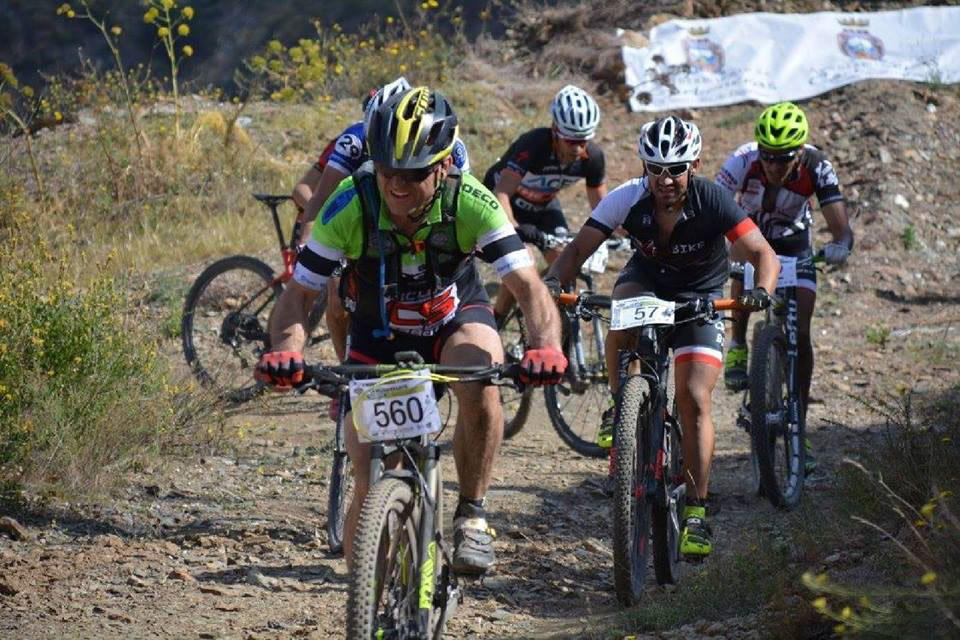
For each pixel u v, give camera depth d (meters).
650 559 18.25
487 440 12.61
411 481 11.66
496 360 12.77
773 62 47.75
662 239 17.48
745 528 19.09
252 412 25.84
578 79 50.09
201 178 40.62
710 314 16.34
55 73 67.94
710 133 44.88
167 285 31.78
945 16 47.91
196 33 72.69
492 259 12.43
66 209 37.91
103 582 15.80
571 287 23.50
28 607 14.80
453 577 12.80
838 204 21.67
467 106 47.28
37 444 19.34
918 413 23.11
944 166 41.16
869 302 33.72
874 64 46.81
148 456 20.72
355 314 13.16
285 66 54.88
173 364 26.62
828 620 12.90
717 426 25.86
